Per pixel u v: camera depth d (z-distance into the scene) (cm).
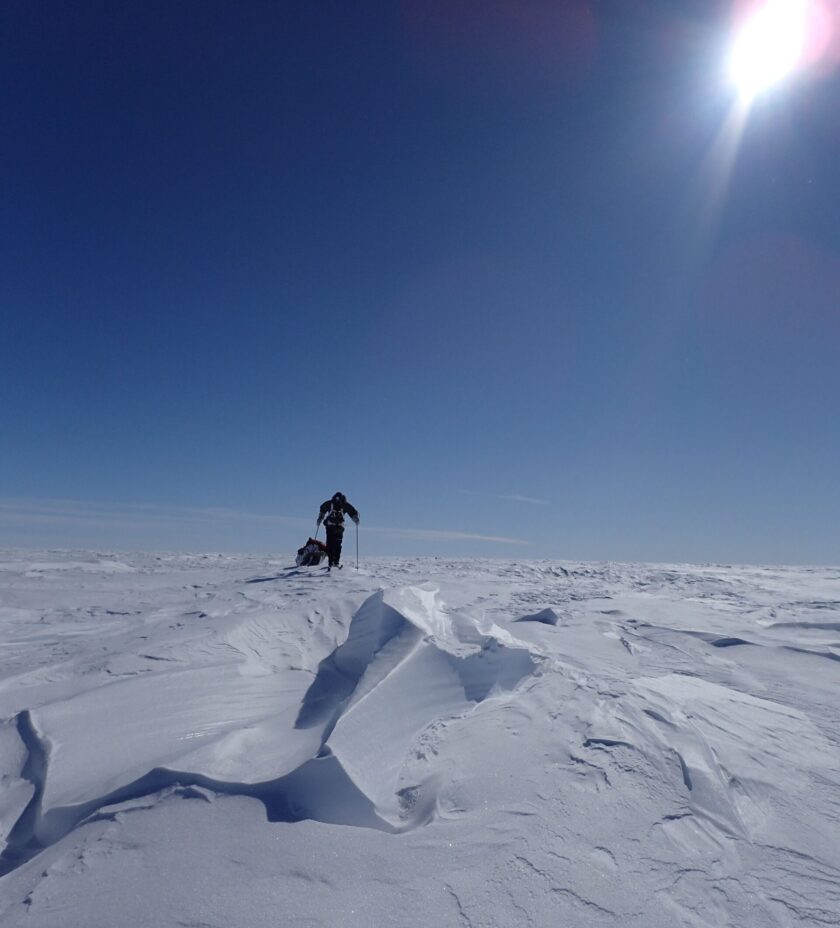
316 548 1216
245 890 184
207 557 1728
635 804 231
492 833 211
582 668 396
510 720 296
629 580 1052
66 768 279
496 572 1179
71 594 845
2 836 246
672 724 297
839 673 425
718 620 616
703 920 176
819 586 964
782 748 293
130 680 400
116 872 195
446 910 175
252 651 515
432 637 389
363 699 304
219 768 262
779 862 206
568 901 180
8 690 395
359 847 205
